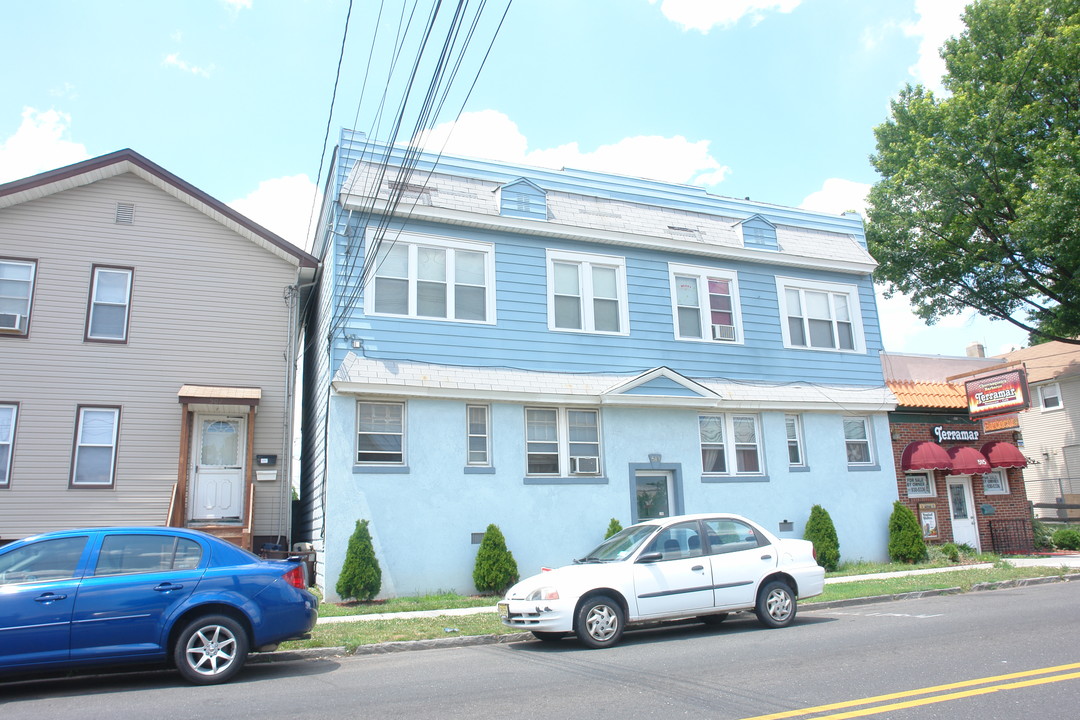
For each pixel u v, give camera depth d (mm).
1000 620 10164
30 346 15094
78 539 7926
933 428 20453
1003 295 25984
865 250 21078
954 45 26016
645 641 9938
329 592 13898
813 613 12086
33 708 6879
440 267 16031
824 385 19328
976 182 24375
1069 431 33625
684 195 19672
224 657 7926
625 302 17531
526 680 7578
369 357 14961
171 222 16484
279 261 17156
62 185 15789
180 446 15242
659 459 17016
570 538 15859
